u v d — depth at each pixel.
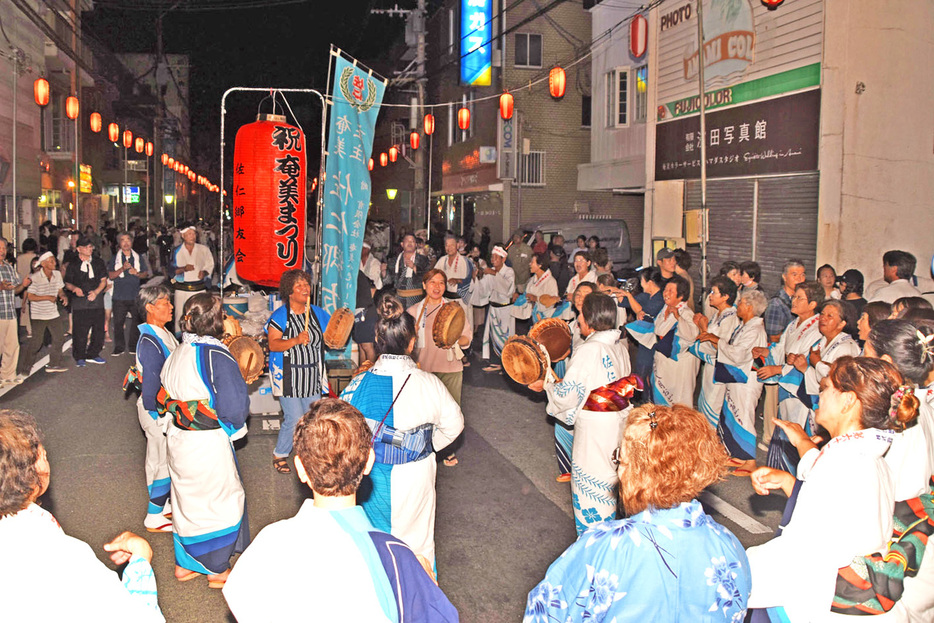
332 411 2.48
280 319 6.95
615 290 8.54
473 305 12.69
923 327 3.55
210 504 4.91
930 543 3.15
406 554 2.38
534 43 28.80
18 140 25.73
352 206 8.96
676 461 2.35
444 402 4.27
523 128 28.64
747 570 2.40
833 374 2.86
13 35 24.80
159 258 28.72
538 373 5.49
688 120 15.88
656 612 2.28
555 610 2.43
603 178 23.64
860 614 2.71
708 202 15.31
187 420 4.81
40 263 11.57
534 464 7.86
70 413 9.55
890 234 12.54
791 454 6.48
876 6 12.02
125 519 6.27
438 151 39.03
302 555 2.28
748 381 7.27
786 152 13.04
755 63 13.72
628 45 21.86
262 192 8.53
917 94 12.46
